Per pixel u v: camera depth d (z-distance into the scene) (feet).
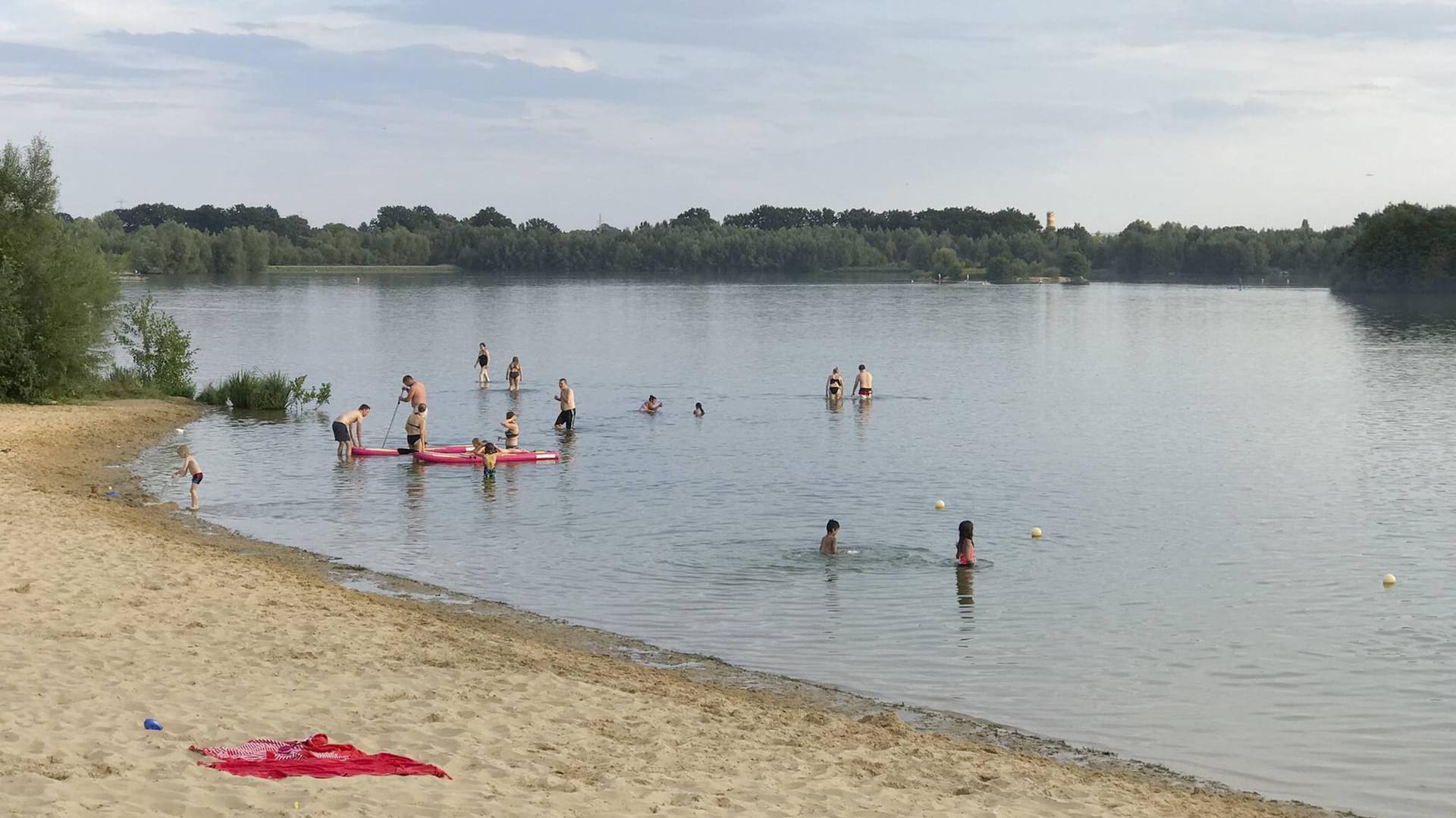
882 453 135.23
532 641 66.39
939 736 53.52
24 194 153.17
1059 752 53.01
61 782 34.04
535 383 207.31
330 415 164.45
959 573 83.97
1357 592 80.02
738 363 243.81
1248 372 228.02
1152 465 128.36
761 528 97.81
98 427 140.05
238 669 51.19
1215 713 58.44
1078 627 71.92
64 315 154.10
